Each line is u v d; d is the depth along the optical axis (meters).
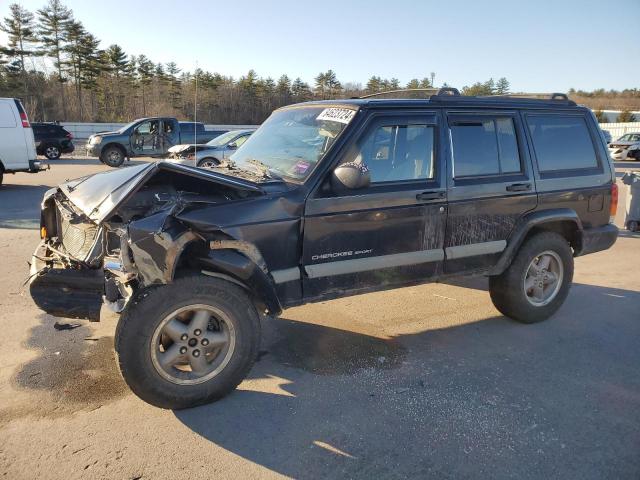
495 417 3.27
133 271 3.03
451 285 6.06
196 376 3.26
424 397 3.50
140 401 3.36
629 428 3.18
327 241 3.65
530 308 4.80
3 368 3.72
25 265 6.11
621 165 27.78
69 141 24.44
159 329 3.09
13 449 2.84
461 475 2.72
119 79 65.44
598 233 5.12
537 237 4.71
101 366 3.78
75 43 62.59
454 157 4.18
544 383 3.73
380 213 3.81
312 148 3.86
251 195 3.43
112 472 2.68
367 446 2.95
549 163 4.74
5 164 12.97
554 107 4.85
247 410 3.30
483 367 3.97
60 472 2.67
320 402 3.41
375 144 3.85
